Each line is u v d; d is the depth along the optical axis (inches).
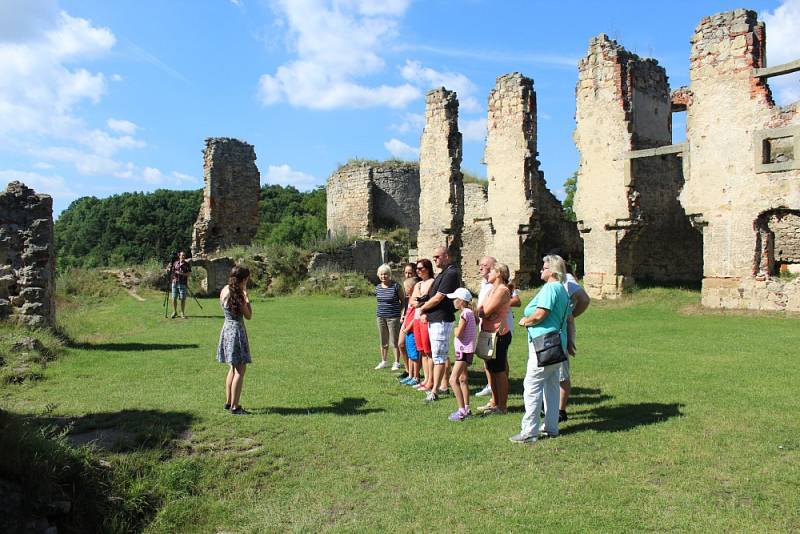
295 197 2699.3
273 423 278.5
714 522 184.4
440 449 248.1
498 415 292.4
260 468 236.8
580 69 861.8
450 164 1000.2
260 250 1119.0
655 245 922.1
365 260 1202.6
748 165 697.0
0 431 209.6
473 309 337.1
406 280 385.4
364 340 512.1
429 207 1034.7
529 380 252.7
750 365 385.1
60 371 380.2
